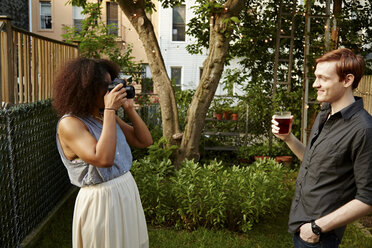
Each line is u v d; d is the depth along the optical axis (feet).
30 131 11.44
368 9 23.88
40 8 47.19
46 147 12.97
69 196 15.05
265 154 22.02
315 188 5.12
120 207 5.51
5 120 9.75
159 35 45.34
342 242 11.39
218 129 23.54
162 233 11.70
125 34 46.70
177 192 12.00
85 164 5.27
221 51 17.90
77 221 5.47
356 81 4.93
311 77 20.44
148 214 12.44
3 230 9.54
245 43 24.03
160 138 20.48
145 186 12.23
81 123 5.15
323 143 5.06
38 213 11.90
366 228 12.49
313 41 20.92
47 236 11.38
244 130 23.34
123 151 5.73
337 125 4.97
